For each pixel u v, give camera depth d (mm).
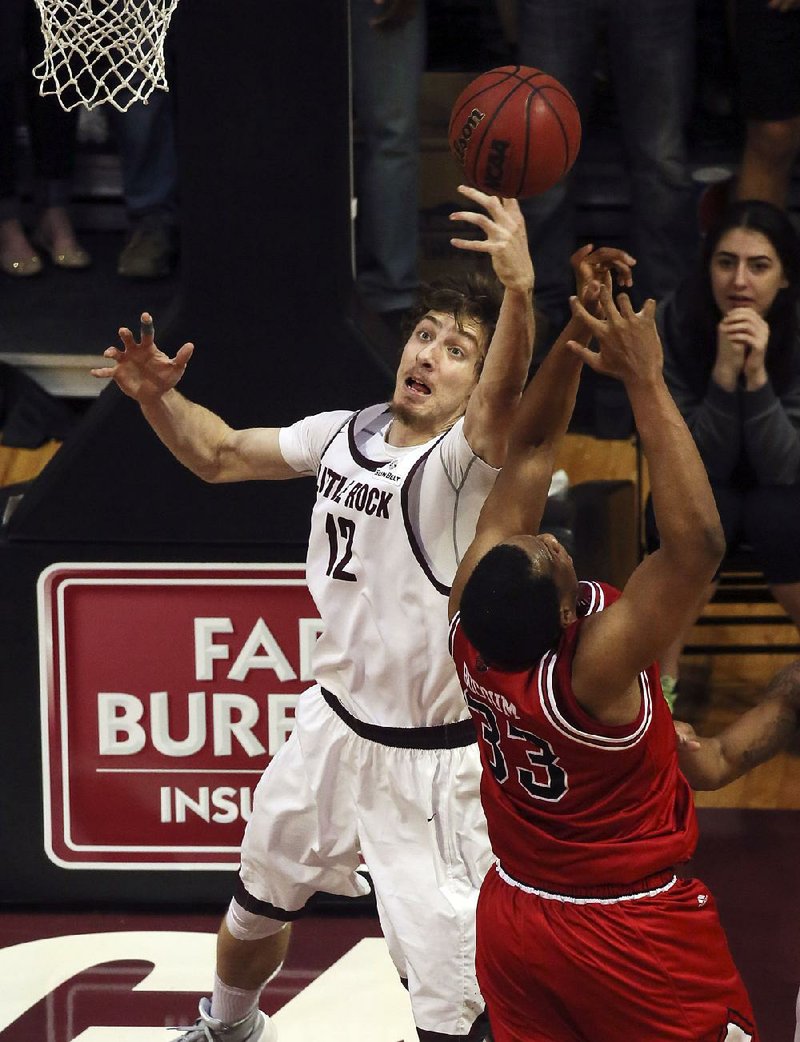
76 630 12609
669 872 8148
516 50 19797
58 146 20203
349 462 9609
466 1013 9383
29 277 20422
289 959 12195
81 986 11828
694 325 15641
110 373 9953
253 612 12523
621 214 21531
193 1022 11305
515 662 7625
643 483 19250
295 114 11930
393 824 9500
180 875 12898
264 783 9945
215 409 12383
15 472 20109
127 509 12414
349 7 11930
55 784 12828
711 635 17984
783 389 15492
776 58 17844
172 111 19828
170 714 12688
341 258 12148
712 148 20109
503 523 8281
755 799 14984
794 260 15266
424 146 20359
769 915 12781
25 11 18797
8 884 13016
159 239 20266
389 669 9367
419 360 9406
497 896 8359
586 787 7820
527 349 8609
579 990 8031
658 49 18297
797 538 14969
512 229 8305
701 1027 7996
